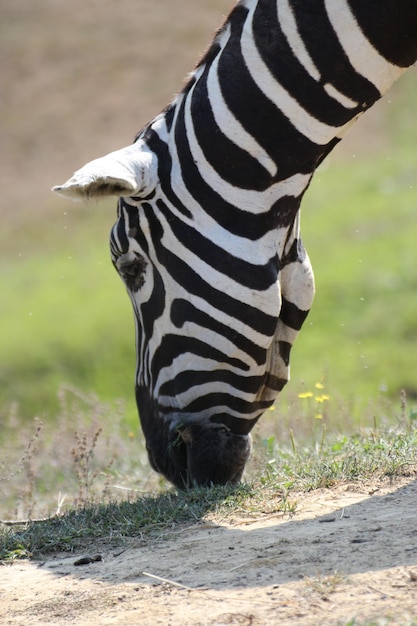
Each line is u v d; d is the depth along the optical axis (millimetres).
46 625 12352
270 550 13664
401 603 11492
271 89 15828
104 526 16000
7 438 29547
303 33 15656
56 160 82875
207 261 15867
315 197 71375
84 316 56906
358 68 15703
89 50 96625
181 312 16141
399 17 15305
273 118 15875
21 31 101125
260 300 15828
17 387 50094
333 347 48844
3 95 92312
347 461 17188
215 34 16516
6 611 13008
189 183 15977
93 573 13961
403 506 14898
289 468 17766
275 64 15797
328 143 16453
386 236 61562
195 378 16312
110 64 94250
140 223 16250
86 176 14578
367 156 78562
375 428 20156
